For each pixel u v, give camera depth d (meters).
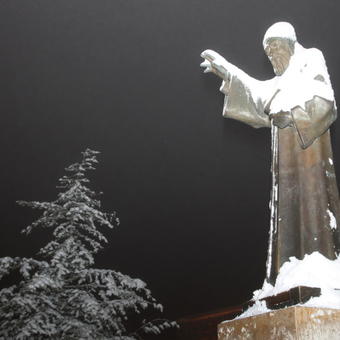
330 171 4.20
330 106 3.96
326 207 4.04
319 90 3.99
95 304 9.75
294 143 4.29
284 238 4.11
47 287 9.95
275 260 4.13
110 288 10.04
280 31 4.48
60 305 10.00
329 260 3.89
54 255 10.21
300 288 3.51
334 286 3.64
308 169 4.18
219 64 5.01
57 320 9.66
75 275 10.34
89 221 11.06
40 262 9.85
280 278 3.93
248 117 4.88
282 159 4.31
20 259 9.84
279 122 4.16
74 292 9.98
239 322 3.68
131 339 9.94
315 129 3.97
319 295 3.51
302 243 4.03
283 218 4.16
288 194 4.21
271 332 3.40
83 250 10.44
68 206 10.95
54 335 9.48
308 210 4.07
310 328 3.26
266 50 4.59
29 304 9.24
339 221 4.08
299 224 4.10
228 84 4.93
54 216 10.98
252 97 4.78
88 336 9.45
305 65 4.27
